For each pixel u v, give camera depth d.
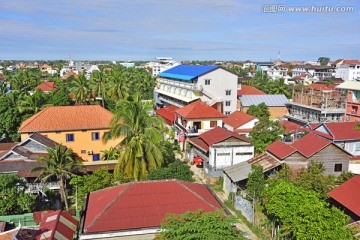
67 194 35.91
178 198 22.47
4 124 50.84
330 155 36.84
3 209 28.33
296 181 31.38
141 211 21.31
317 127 50.41
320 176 31.16
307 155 36.31
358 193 27.55
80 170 36.31
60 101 63.56
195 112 52.75
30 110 56.38
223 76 70.12
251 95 77.50
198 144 46.09
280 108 75.12
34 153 39.59
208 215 19.25
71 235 21.97
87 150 46.09
